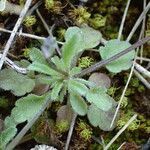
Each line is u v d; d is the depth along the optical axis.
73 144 0.17
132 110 0.17
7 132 0.14
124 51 0.15
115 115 0.16
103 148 0.16
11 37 0.16
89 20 0.18
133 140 0.17
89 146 0.17
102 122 0.16
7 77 0.16
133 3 0.19
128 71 0.18
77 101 0.15
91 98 0.15
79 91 0.14
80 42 0.16
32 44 0.17
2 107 0.17
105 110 0.15
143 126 0.17
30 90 0.16
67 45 0.15
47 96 0.15
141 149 0.17
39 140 0.16
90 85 0.15
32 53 0.16
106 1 0.18
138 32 0.18
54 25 0.18
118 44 0.16
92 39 0.17
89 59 0.17
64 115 0.16
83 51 0.17
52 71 0.15
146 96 0.18
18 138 0.15
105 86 0.17
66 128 0.16
